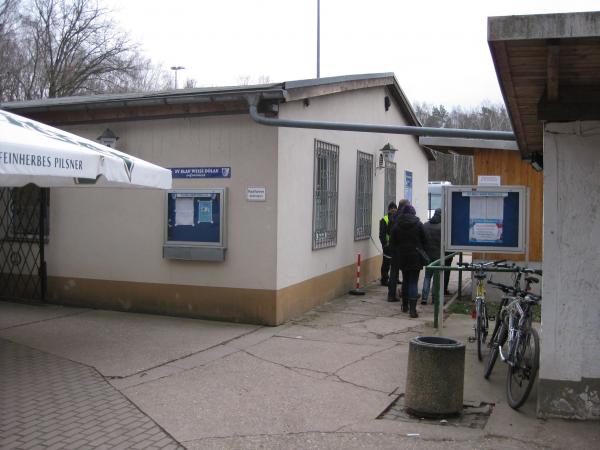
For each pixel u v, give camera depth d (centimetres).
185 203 877
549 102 477
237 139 849
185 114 870
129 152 918
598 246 480
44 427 480
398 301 1054
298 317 906
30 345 736
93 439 457
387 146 1269
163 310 903
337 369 638
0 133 558
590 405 486
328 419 499
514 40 372
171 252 877
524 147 708
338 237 1080
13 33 2606
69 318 886
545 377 494
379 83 1211
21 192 1013
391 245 1020
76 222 962
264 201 838
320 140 980
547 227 489
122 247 929
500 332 593
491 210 740
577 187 482
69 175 579
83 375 617
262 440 456
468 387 585
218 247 853
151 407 525
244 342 749
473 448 441
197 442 453
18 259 1018
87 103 897
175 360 670
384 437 462
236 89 838
